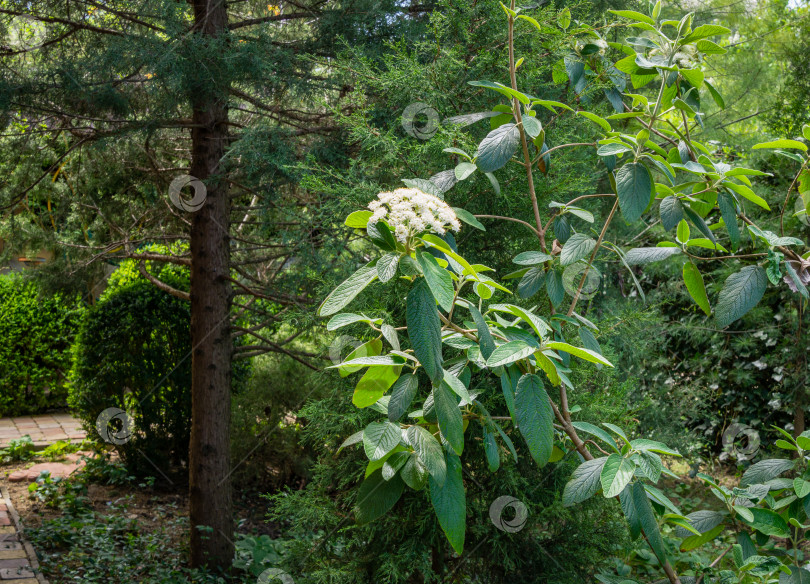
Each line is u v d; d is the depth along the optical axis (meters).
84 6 4.12
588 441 1.98
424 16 4.11
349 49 3.42
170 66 3.52
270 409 6.17
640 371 5.59
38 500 5.53
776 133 5.59
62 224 5.62
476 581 2.92
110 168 5.18
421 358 1.33
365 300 2.78
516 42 2.92
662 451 1.71
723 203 1.99
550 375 1.70
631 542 3.02
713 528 2.15
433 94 2.88
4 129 4.09
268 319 5.01
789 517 2.01
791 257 1.99
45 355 8.74
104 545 4.59
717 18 5.53
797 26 5.56
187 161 5.67
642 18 2.05
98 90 3.70
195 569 4.46
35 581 4.01
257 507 5.88
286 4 4.44
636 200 1.89
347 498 2.82
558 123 3.01
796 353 5.50
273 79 3.72
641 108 2.55
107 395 6.17
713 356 6.43
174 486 6.25
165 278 6.45
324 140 4.03
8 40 4.18
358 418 2.80
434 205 1.46
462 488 1.50
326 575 2.73
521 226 2.95
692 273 2.03
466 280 1.66
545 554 2.78
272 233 5.34
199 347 4.63
